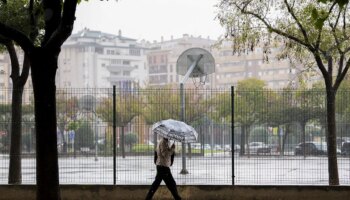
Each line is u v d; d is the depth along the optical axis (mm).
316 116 18922
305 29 19031
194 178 19078
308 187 17609
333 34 19031
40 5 18016
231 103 18797
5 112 19062
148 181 19109
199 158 19438
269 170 18625
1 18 18484
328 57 19297
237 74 158500
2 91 18984
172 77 172500
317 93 18922
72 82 166875
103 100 19484
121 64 174000
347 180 20234
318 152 18719
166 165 16531
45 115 12828
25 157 19938
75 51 168375
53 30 13281
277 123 19109
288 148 18875
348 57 20672
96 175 19078
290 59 20672
